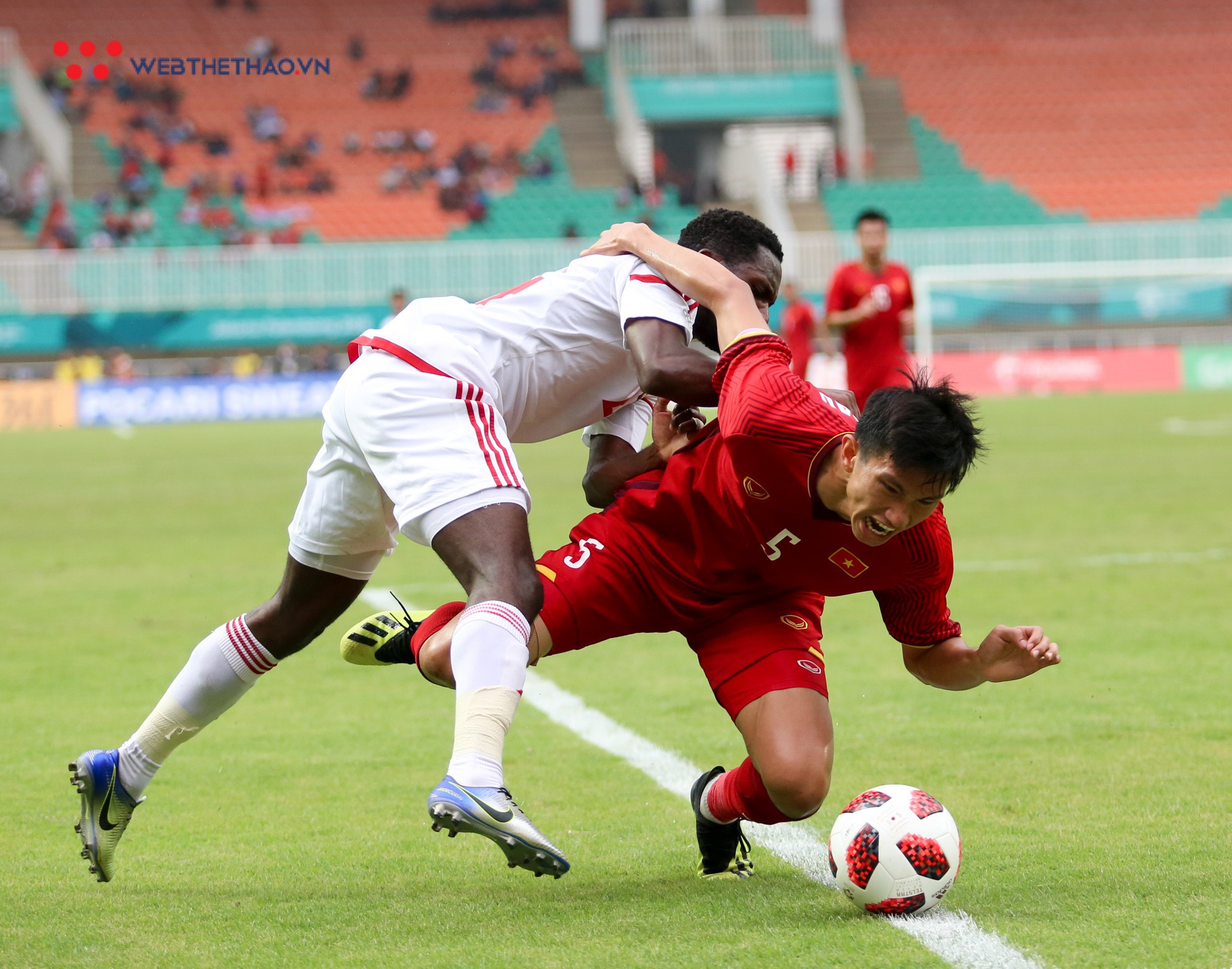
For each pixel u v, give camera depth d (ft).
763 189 411.75
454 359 39.24
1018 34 491.31
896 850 35.68
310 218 405.39
